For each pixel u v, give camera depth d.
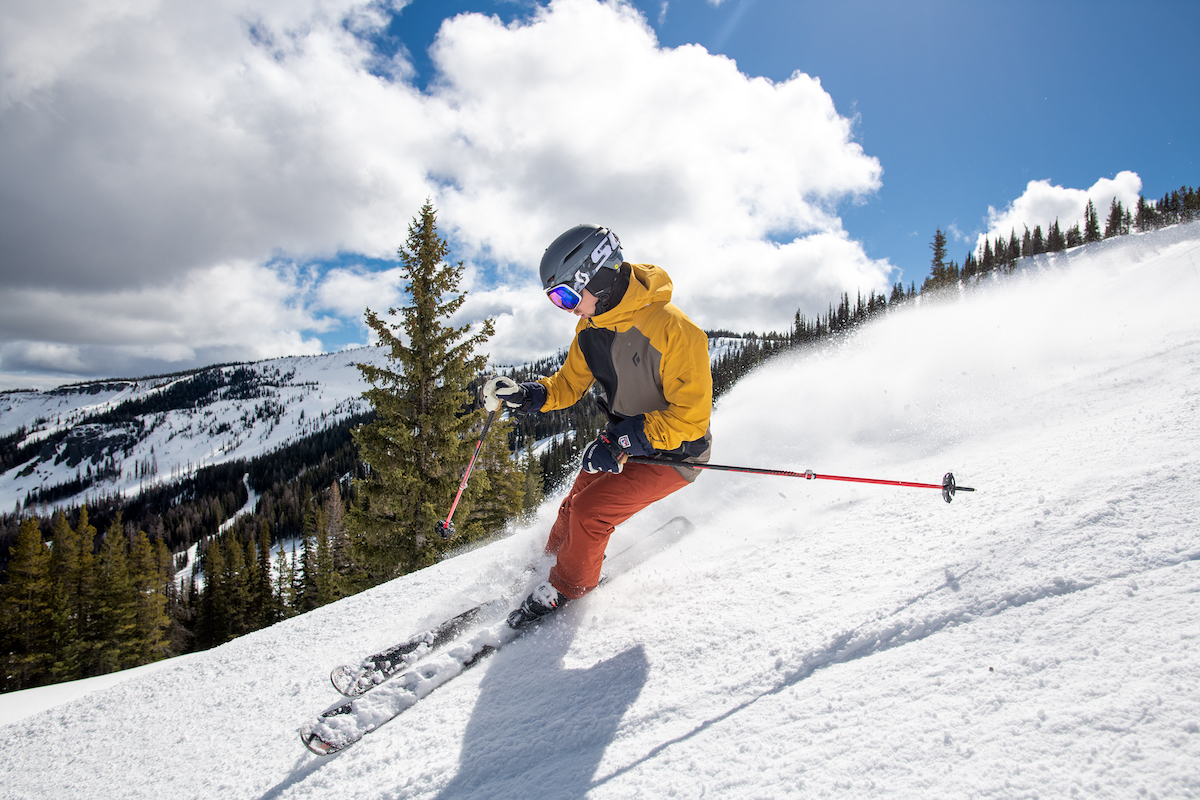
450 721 1.80
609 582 2.50
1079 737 0.98
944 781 0.99
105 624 31.33
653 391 2.19
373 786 1.62
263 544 54.94
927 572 1.72
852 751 1.14
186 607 48.25
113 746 2.53
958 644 1.36
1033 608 1.38
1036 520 1.78
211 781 1.99
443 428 13.20
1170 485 1.72
